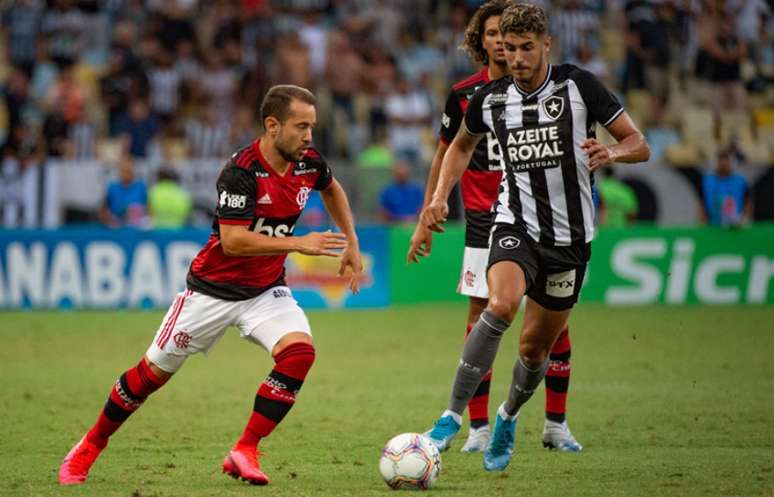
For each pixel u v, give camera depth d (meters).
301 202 21.02
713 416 29.36
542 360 22.00
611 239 58.75
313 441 26.30
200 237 56.62
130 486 20.67
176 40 76.50
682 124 76.88
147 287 56.34
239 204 20.06
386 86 76.50
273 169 20.38
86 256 56.22
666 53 77.56
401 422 29.05
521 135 21.81
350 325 51.16
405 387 35.28
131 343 45.69
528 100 21.81
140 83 72.12
